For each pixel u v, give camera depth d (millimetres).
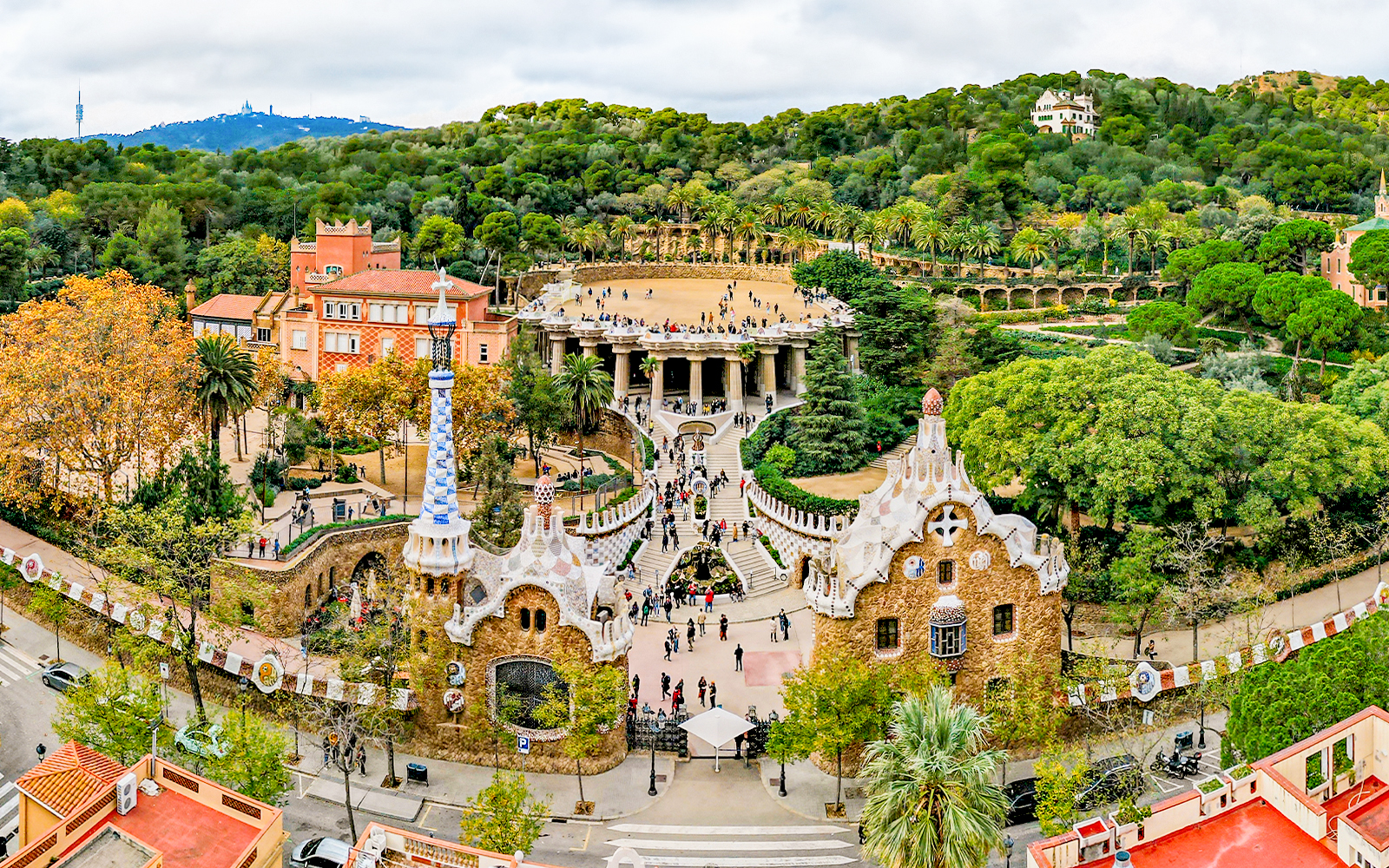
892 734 79062
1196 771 80625
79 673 91875
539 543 82500
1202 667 86375
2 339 122438
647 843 74438
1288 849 54031
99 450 114812
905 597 83438
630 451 147250
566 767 82375
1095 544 107250
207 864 54344
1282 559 109812
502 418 132000
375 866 56344
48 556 110000
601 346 181250
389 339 159125
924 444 83812
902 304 164000
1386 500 112125
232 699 88750
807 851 73688
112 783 57812
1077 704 83938
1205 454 104562
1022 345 170625
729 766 84250
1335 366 160625
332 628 91938
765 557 118938
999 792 62250
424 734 84500
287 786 71312
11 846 70875
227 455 136500
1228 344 174125
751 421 154500
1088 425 109562
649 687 93938
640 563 117000
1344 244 190375
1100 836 54125
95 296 121188
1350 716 64438
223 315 169500
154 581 84812
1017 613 85125
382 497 121875
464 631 82250
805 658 94375
